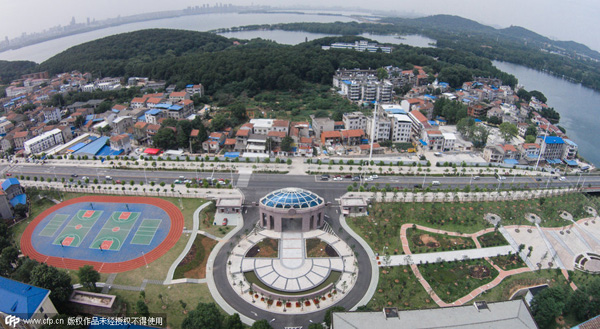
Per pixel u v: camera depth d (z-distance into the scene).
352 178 165.25
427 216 136.12
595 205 149.50
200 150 197.12
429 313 79.50
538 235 128.62
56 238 123.88
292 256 114.19
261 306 95.81
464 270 110.12
